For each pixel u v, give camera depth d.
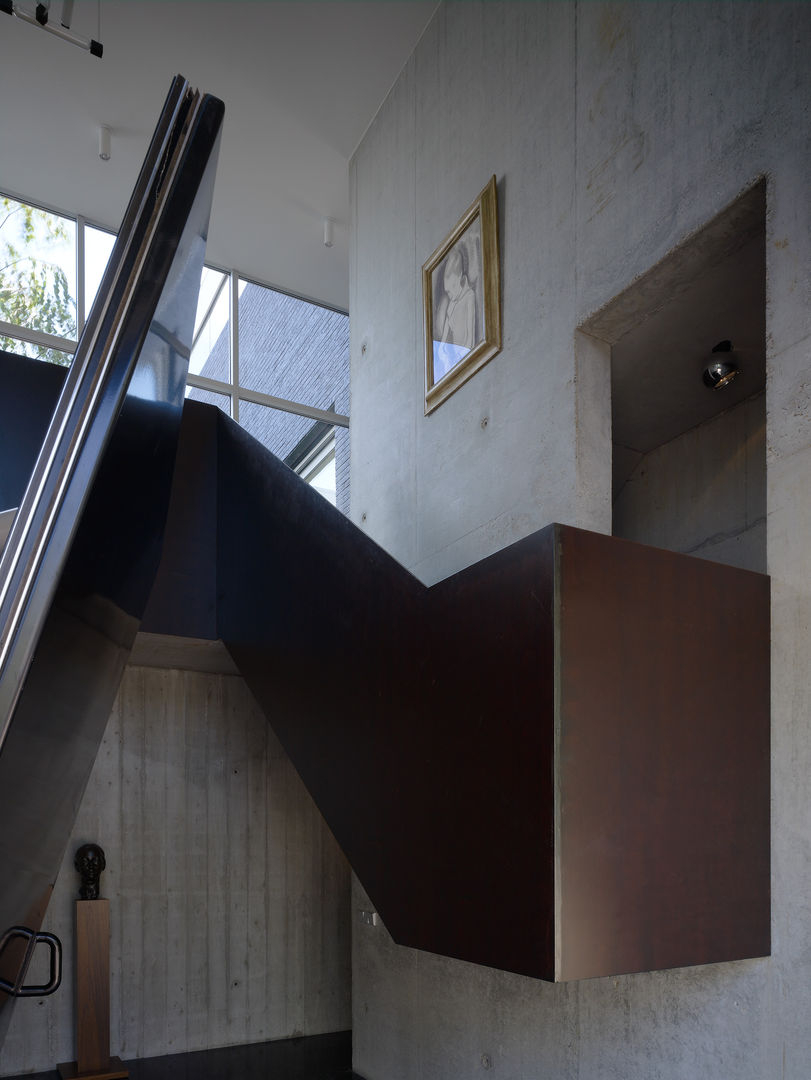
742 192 3.54
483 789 2.98
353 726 3.94
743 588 3.19
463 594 3.21
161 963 7.16
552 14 5.04
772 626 3.23
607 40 4.52
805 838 2.97
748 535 5.89
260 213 8.92
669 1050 3.46
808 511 3.08
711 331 4.98
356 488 7.34
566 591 2.77
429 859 3.27
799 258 3.20
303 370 10.09
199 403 6.10
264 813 7.92
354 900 6.64
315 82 7.29
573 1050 4.08
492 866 2.90
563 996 4.18
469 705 3.11
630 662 2.87
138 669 7.57
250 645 5.21
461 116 6.07
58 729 1.48
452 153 6.16
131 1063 6.77
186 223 1.68
